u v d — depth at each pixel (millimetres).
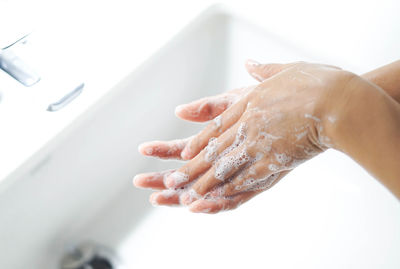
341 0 832
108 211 831
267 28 805
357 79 551
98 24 769
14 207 684
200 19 788
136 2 798
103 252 795
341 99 545
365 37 803
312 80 562
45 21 760
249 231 820
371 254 794
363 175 836
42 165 684
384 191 815
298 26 801
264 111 579
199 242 810
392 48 812
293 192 855
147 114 800
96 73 714
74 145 710
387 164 536
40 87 689
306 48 798
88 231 812
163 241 809
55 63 715
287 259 794
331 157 854
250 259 795
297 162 596
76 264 783
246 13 802
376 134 536
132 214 830
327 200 846
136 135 804
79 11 782
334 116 546
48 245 766
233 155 598
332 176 868
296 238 812
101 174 783
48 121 670
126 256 795
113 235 812
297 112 563
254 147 589
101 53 735
